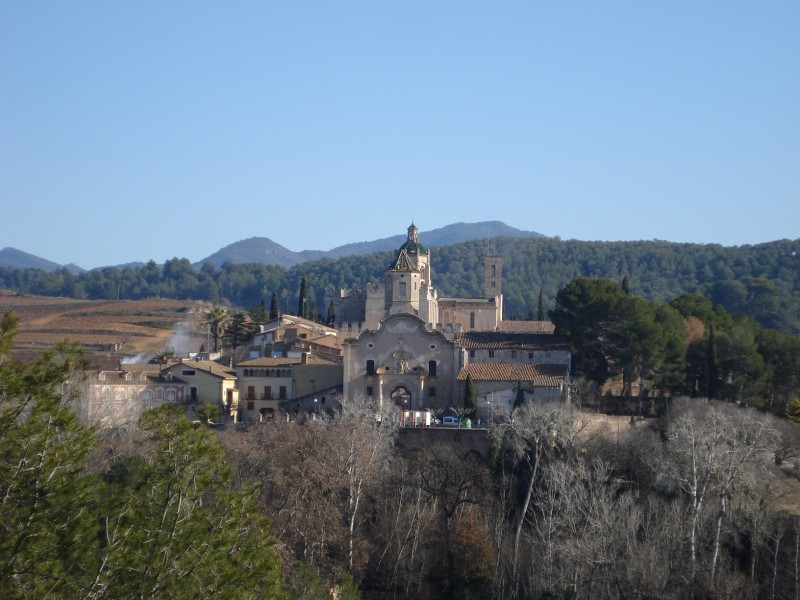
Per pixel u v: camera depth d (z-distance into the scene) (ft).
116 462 276.00
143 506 167.84
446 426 433.48
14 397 145.28
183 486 168.96
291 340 604.90
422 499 361.71
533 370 473.67
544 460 376.89
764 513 333.01
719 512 322.75
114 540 156.76
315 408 499.92
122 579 153.99
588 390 483.10
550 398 456.86
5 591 136.36
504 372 472.03
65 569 148.77
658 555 307.78
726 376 483.51
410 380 488.44
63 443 149.59
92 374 458.09
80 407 365.40
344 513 341.21
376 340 494.18
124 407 440.04
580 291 508.53
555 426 387.14
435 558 336.70
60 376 149.79
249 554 175.22
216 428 443.32
